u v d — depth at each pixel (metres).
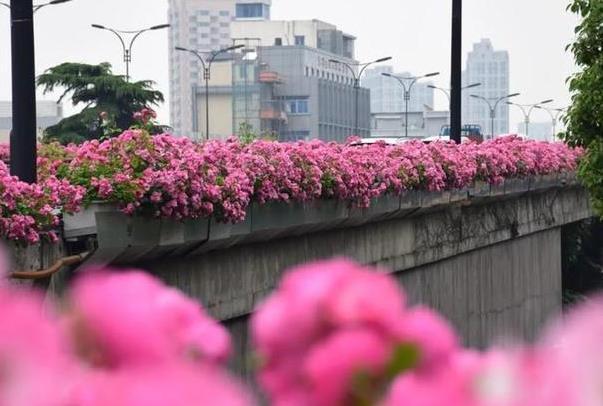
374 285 2.21
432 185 20.73
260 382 2.24
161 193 11.84
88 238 11.23
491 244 25.66
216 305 14.10
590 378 1.94
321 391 2.11
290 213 15.53
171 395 1.80
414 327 2.16
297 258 16.48
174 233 12.45
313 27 178.25
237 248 14.65
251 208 14.39
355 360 2.10
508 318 27.09
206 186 12.48
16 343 1.93
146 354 2.02
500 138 28.73
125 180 11.47
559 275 31.28
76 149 13.20
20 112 11.35
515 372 1.99
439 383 2.01
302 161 15.70
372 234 19.22
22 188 10.21
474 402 1.96
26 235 10.06
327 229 17.28
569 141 17.81
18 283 9.94
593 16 17.03
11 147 11.51
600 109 17.16
